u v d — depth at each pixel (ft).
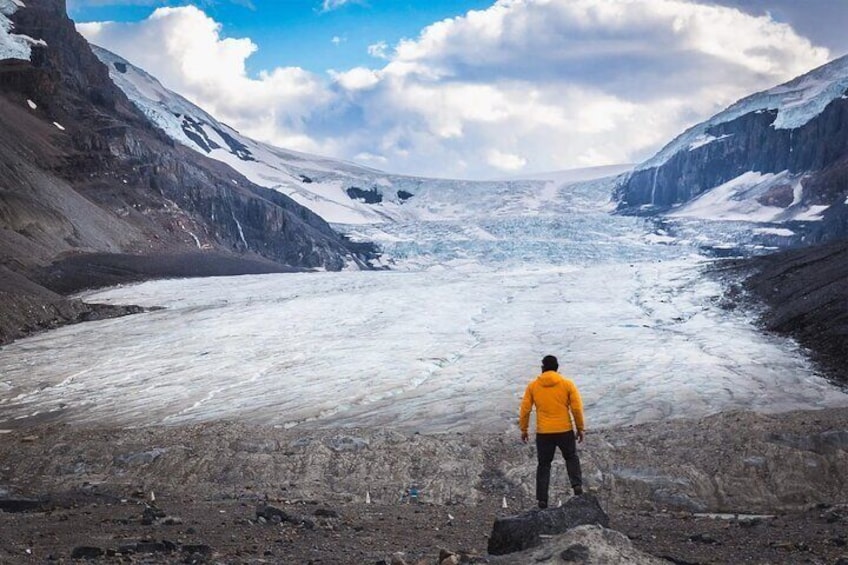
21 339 222.28
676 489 74.95
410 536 46.73
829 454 78.28
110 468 88.63
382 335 203.41
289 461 86.89
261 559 36.37
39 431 105.09
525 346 182.29
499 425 117.91
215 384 158.81
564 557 27.20
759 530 49.67
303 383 154.81
